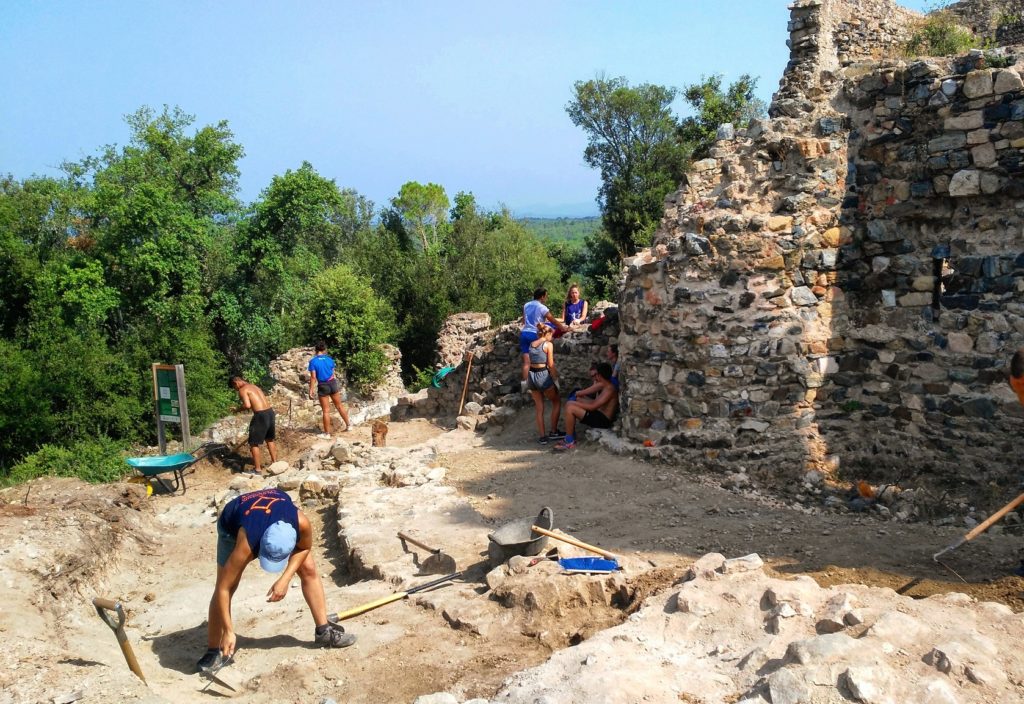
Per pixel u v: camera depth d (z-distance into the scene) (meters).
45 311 26.73
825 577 5.76
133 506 10.11
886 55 17.38
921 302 8.52
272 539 5.04
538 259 47.91
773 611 4.45
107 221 31.52
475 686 4.57
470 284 45.06
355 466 11.21
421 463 10.74
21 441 23.58
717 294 9.04
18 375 23.38
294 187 31.42
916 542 6.45
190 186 33.00
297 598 6.73
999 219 7.99
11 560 6.51
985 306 8.05
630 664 4.16
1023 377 5.50
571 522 7.66
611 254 40.12
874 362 8.77
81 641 5.68
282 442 13.27
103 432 24.73
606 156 40.56
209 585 7.57
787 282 8.84
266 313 33.09
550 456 10.32
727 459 8.87
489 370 14.42
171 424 25.17
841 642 3.82
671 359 9.41
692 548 6.68
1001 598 5.11
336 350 28.12
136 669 4.93
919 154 8.41
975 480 7.92
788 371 8.80
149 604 7.15
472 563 6.64
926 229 8.50
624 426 10.08
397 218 49.06
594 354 12.49
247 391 11.84
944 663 3.67
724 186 9.44
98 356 24.95
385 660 5.11
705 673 4.06
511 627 5.37
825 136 8.91
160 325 27.91
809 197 8.85
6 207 29.08
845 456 8.63
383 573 6.78
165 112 33.47
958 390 8.20
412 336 43.22
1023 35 18.22
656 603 4.96
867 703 3.42
